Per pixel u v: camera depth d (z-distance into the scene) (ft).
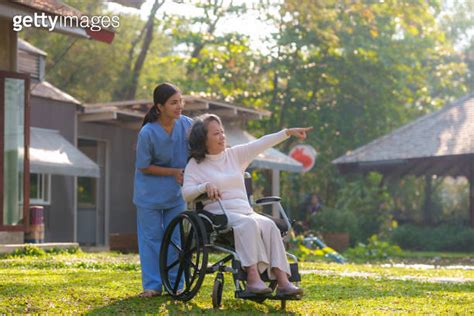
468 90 152.66
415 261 62.59
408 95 114.01
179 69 134.21
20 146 45.44
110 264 37.04
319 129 109.60
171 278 23.11
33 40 107.96
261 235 20.35
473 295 25.64
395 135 92.17
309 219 82.48
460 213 115.44
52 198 67.26
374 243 69.87
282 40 103.09
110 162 73.10
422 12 100.37
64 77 110.11
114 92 114.42
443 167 94.53
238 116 72.74
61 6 40.88
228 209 21.27
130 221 75.31
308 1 94.53
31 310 20.30
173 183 23.48
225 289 25.57
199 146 21.77
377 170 92.12
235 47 109.40
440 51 123.34
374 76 108.06
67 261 38.81
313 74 108.17
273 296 20.16
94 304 21.44
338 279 31.65
